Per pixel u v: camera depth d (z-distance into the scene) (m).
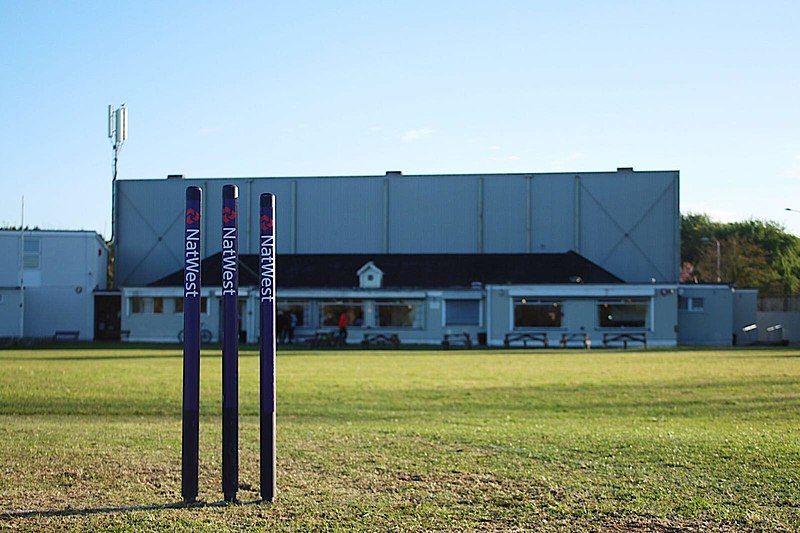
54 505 10.87
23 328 67.81
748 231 121.06
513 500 10.88
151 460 13.60
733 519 9.97
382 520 10.07
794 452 13.52
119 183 77.19
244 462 13.64
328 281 69.25
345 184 76.00
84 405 22.31
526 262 71.38
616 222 73.50
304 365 38.22
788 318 73.38
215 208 76.31
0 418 19.92
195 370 11.00
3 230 68.06
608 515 10.20
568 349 56.62
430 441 15.12
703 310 67.12
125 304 66.62
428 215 75.19
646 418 19.50
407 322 64.25
